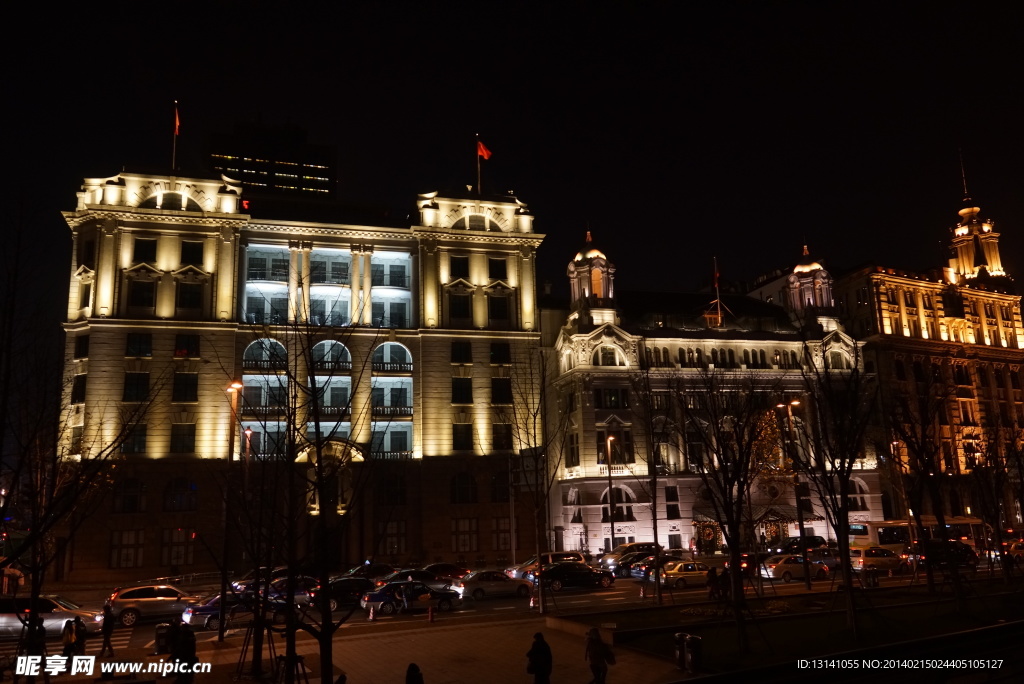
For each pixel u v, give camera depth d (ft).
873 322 333.21
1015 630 101.71
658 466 269.85
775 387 243.40
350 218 295.48
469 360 274.36
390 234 279.49
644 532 263.70
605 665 77.97
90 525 227.20
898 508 298.97
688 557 220.84
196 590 195.72
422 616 140.67
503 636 115.24
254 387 253.65
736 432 121.39
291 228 269.44
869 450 298.76
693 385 250.98
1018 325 371.56
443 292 278.05
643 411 256.73
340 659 102.27
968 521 260.01
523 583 168.96
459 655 102.68
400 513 255.70
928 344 338.13
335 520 242.17
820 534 280.31
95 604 178.09
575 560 200.95
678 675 85.46
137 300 250.16
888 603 127.65
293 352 251.60
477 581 166.61
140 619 141.28
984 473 203.21
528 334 281.13
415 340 272.10
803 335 314.55
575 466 268.82
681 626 106.73
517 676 89.76
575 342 276.62
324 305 271.49
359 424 253.65
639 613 122.42
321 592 70.79
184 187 261.85
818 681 80.33
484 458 264.93
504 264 289.74
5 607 125.49
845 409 115.03
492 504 262.67
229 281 257.75
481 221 291.99
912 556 181.78
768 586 168.45
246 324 253.65
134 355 243.60
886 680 80.38
